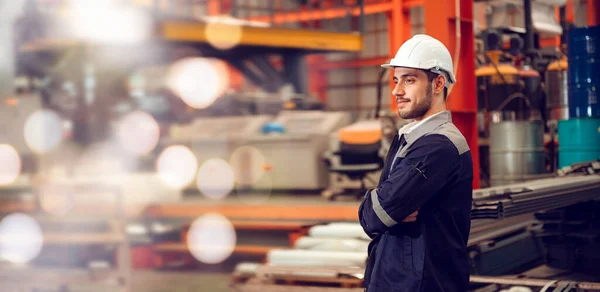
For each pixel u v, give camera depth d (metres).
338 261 4.64
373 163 6.32
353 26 20.25
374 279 2.50
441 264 2.43
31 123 6.99
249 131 7.37
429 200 2.43
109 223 6.22
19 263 6.46
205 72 10.84
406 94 2.50
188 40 8.80
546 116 6.50
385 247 2.50
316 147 6.89
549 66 6.43
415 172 2.36
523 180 5.19
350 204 5.84
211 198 7.11
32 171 6.91
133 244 6.54
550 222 5.03
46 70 8.55
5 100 6.99
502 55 6.23
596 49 5.11
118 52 9.18
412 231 2.44
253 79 12.26
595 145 5.10
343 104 21.92
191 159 7.50
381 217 2.40
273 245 6.09
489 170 5.67
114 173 7.46
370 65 20.58
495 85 5.92
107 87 8.89
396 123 6.27
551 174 5.32
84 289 5.93
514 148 5.20
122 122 8.54
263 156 7.12
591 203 4.96
